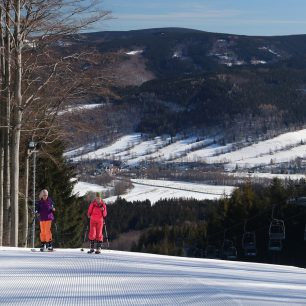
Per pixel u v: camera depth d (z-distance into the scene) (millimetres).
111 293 13336
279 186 71812
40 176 56188
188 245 86188
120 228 103750
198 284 15266
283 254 68500
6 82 33312
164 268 19781
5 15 33531
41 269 17297
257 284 16953
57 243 36500
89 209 25688
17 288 13617
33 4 33406
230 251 60594
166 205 106062
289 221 67750
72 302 12031
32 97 34188
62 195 57781
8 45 33000
